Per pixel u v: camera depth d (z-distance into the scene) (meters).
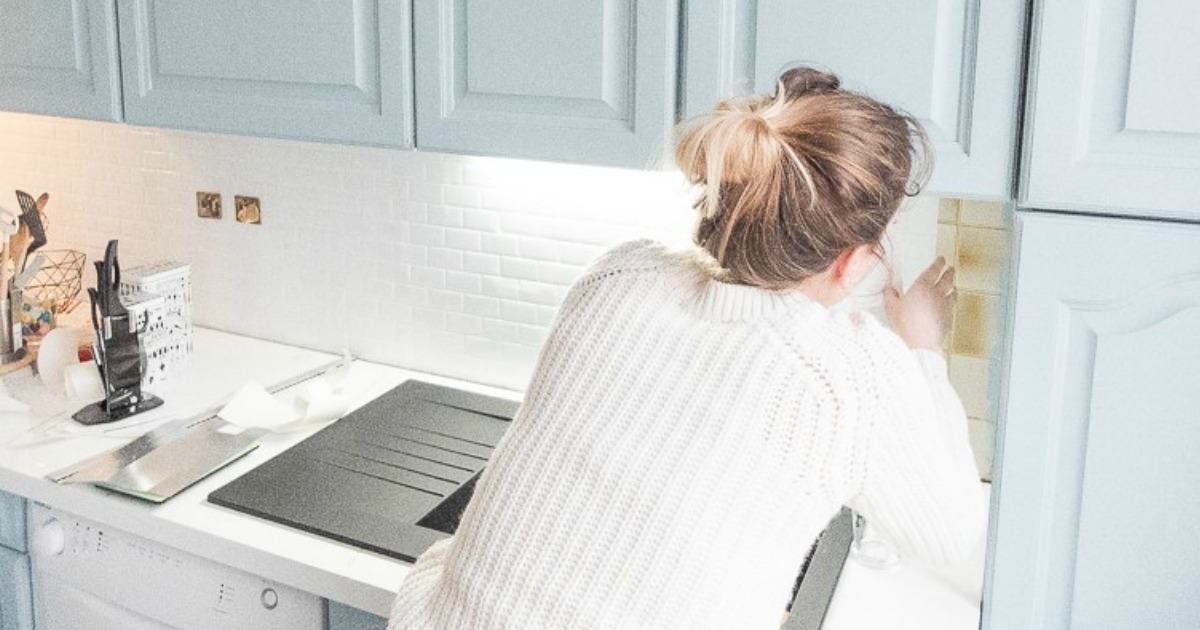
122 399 2.07
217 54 1.90
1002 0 1.32
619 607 1.10
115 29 2.00
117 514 1.78
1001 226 1.78
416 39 1.71
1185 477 1.38
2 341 2.28
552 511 1.14
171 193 2.50
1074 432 1.42
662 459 1.10
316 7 1.78
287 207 2.38
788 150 1.02
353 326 2.39
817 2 1.41
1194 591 1.41
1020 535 1.46
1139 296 1.34
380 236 2.30
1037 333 1.39
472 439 2.02
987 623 1.51
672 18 1.51
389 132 1.77
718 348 1.11
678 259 1.20
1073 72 1.30
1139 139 1.30
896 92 1.40
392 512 1.75
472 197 2.18
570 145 1.63
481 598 1.17
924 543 1.16
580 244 2.10
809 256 1.07
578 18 1.58
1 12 2.10
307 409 2.03
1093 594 1.46
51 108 2.11
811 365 1.08
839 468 1.08
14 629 2.01
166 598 1.80
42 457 1.91
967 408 1.89
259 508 1.74
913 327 1.66
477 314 2.24
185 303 2.31
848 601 1.58
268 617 1.71
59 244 2.68
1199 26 1.24
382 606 1.56
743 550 1.09
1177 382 1.35
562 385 1.17
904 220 1.84
